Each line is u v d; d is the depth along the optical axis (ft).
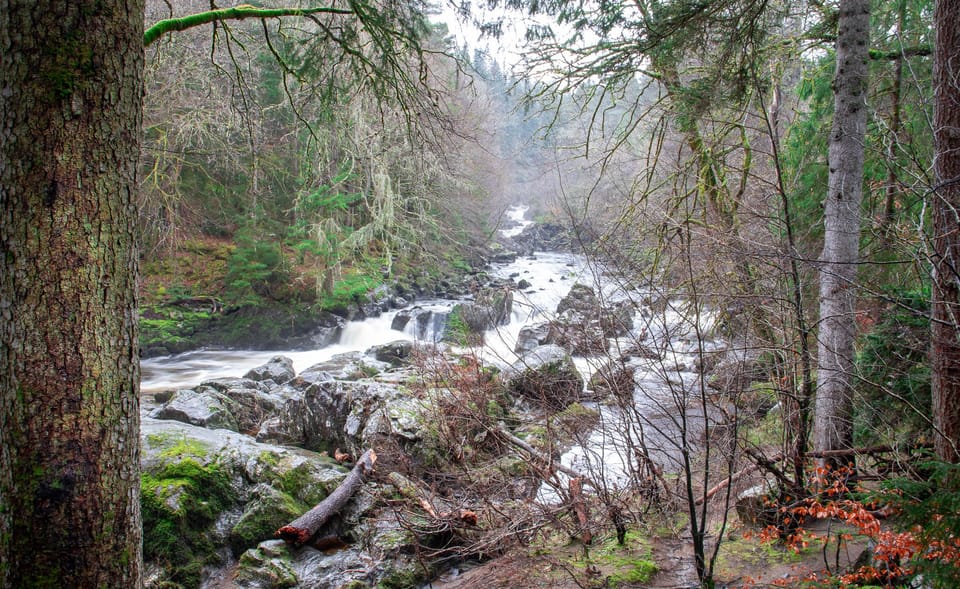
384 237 64.08
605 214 31.40
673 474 17.58
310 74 22.33
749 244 15.87
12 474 9.12
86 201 9.50
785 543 14.75
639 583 14.03
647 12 22.08
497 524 17.53
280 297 66.69
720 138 25.91
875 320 16.21
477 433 22.98
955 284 12.12
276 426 27.27
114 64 9.78
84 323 9.44
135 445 10.24
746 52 21.27
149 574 17.06
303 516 18.74
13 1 9.13
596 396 16.90
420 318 64.39
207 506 18.72
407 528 17.46
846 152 15.81
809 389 14.37
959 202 12.39
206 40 43.86
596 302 16.38
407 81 22.25
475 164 68.74
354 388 25.43
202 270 69.00
